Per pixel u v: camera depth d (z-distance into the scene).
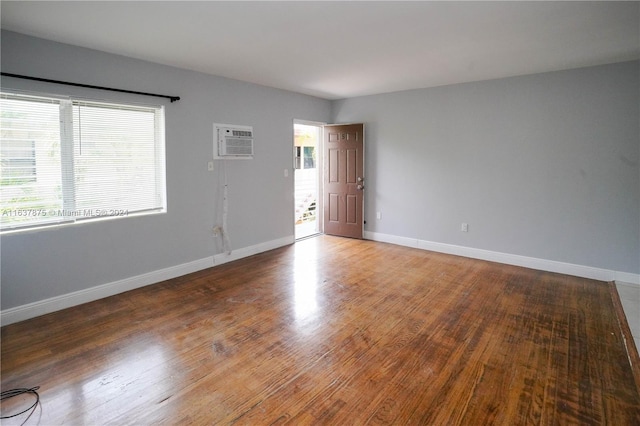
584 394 2.14
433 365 2.45
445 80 4.76
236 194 4.86
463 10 2.54
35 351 2.61
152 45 3.29
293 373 2.36
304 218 8.21
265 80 4.75
